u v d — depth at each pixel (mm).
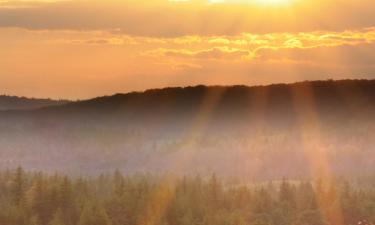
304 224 198125
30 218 187750
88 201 196750
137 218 196500
